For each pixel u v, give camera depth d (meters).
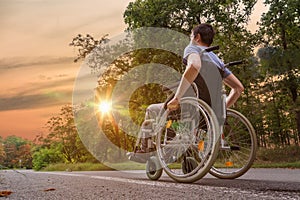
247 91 19.05
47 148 38.97
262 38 21.08
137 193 2.43
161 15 18.70
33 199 2.33
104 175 4.74
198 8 18.92
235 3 20.23
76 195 2.43
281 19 20.09
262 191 2.35
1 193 2.62
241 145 3.60
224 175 3.69
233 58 17.92
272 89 21.02
